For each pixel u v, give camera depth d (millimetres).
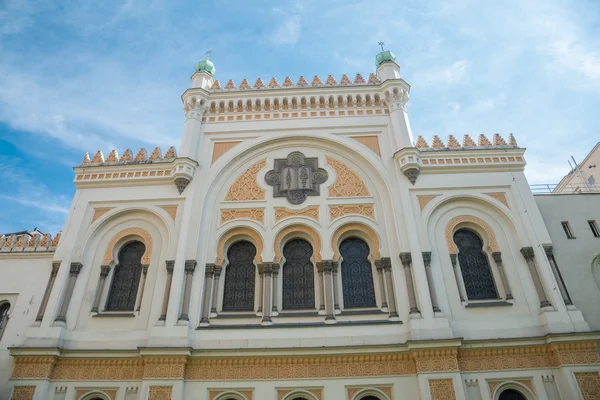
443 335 15375
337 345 15750
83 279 18109
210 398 15211
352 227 18812
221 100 22484
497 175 19453
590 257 18250
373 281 17812
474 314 16422
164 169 20422
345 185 19891
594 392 14383
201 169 20406
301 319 16703
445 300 16672
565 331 15406
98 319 17141
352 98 22109
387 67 23125
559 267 18016
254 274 18281
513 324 16094
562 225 19219
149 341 15789
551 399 14672
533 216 18266
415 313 16047
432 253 17719
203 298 17375
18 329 17516
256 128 21578
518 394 15117
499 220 18625
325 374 15414
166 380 15078
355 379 15273
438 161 19781
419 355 15102
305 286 17812
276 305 17156
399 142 20234
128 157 21203
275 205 19406
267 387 15266
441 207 18938
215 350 15656
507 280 17188
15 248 19672
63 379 15820
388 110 21750
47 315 16875
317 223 18688
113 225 19500
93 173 20516
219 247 18578
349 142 20844
